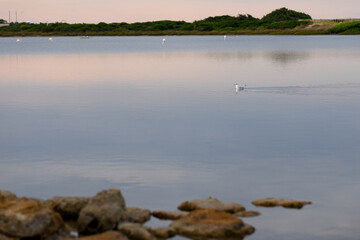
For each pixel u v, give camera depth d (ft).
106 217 47.16
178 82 188.55
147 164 72.64
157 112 118.62
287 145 84.17
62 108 125.59
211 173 68.39
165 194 59.93
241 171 69.15
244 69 249.96
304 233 48.85
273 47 555.28
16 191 61.52
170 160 74.74
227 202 55.16
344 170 69.46
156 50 500.74
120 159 75.46
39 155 78.23
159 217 52.31
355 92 154.92
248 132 94.94
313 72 229.25
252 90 162.40
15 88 172.04
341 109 121.19
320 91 158.40
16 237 43.42
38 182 64.90
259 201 56.44
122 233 46.21
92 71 243.40
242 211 53.62
